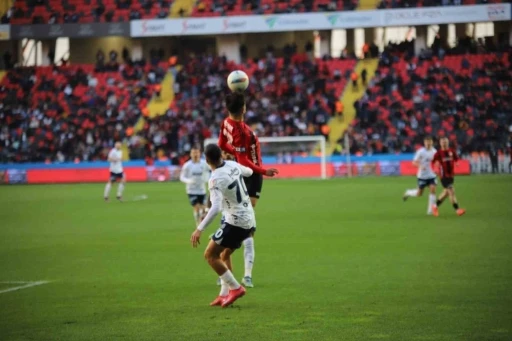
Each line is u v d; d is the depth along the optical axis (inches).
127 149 3144.7
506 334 504.4
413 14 3294.8
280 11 3398.1
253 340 500.4
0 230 1279.5
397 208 1555.1
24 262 903.1
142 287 717.3
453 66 3238.2
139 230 1256.8
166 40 3742.6
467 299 622.2
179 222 1385.3
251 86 3277.6
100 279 768.9
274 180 2748.5
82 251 999.0
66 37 3474.4
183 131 3102.9
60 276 792.9
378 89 3186.5
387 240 1038.4
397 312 578.6
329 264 835.4
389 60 3309.5
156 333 526.6
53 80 3420.3
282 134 3038.9
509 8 3221.0
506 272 754.2
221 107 3203.7
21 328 550.6
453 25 3722.9
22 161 3078.2
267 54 3430.1
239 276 773.3
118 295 677.3
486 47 3275.1
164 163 2947.8
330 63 3388.3
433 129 2962.6
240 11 3447.3
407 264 818.2
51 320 576.1
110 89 3380.9
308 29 3363.7
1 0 3592.5
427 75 3213.6
